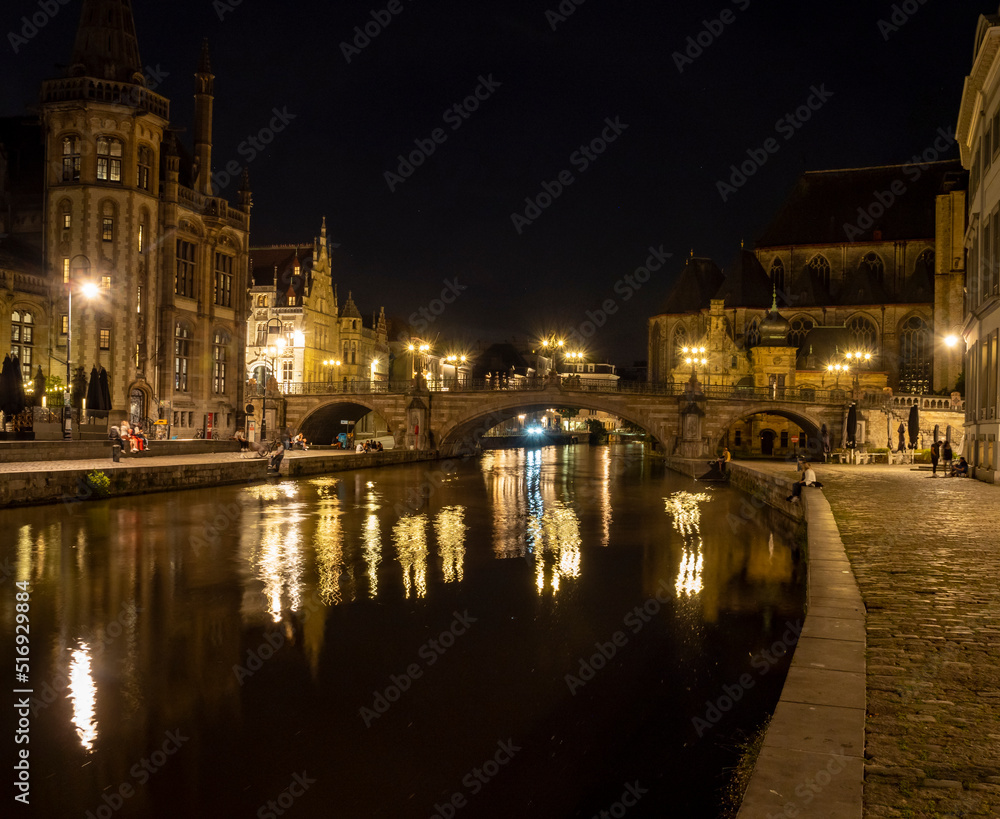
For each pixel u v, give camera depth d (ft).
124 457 147.84
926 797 17.15
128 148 192.24
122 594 62.75
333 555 81.82
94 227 188.44
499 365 525.34
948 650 27.94
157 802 30.58
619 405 249.34
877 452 198.18
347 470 203.21
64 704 40.19
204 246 220.23
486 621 56.39
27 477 103.19
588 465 263.90
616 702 40.32
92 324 186.70
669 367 367.04
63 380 178.29
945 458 142.10
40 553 77.10
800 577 72.74
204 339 220.02
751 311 329.11
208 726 37.52
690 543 93.45
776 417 295.28
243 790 31.53
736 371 314.55
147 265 198.08
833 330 317.22
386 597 63.72
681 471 222.89
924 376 312.09
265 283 321.52
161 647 49.52
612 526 108.88
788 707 21.94
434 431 263.08
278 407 265.13
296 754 34.65
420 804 30.25
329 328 338.54
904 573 41.78
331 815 29.58
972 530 58.70
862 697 22.74
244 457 176.04
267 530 97.30
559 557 83.25
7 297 179.11
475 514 121.80
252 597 62.85
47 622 54.65
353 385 285.23
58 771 32.99
